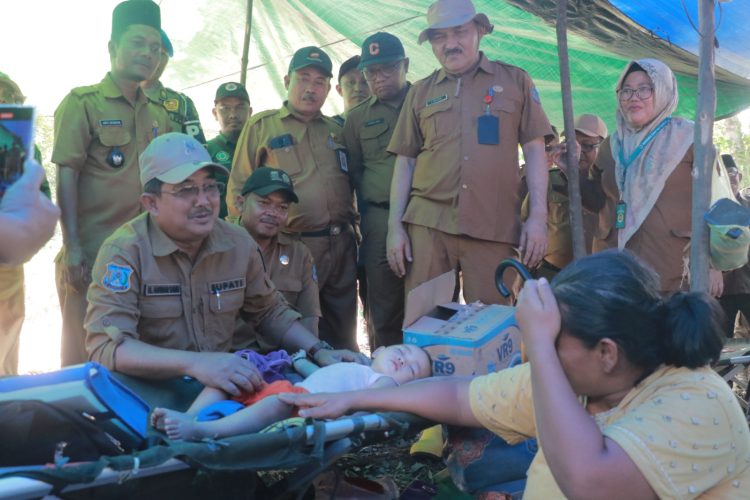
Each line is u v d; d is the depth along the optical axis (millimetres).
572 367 1964
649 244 4090
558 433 1844
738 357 3857
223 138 6074
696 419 1865
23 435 2158
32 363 7125
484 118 4285
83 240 4359
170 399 2947
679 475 1841
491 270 4312
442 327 3344
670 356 1932
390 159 5125
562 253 5730
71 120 4273
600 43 7156
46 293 9812
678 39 6734
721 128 13703
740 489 1936
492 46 8008
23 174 1715
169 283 3133
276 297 3615
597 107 8555
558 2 4445
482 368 3180
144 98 4551
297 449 2314
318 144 5133
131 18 4316
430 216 4344
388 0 7234
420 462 3711
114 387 2295
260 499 2582
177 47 8188
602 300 1896
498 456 2947
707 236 3568
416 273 4434
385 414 2520
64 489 1915
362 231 5262
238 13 7863
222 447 2139
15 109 1709
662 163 4066
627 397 1984
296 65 4996
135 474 1976
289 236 4418
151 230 3148
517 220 4379
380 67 5125
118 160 4363
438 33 4305
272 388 2828
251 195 4145
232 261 3301
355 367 3039
